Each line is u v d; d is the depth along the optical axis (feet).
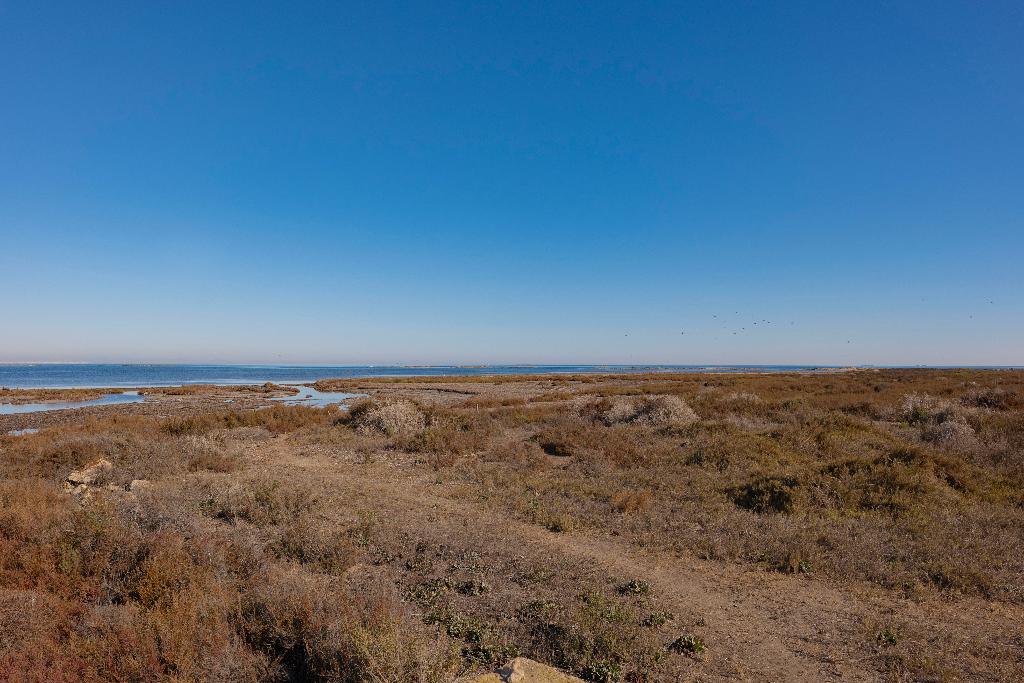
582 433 61.72
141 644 15.34
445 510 37.06
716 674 17.26
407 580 23.82
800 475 40.29
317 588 19.52
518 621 19.74
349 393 180.55
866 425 60.39
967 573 25.61
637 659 17.47
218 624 16.51
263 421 81.97
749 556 28.76
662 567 27.35
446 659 15.52
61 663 14.71
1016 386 106.83
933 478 40.27
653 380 209.97
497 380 239.50
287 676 15.57
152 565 20.95
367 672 14.24
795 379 169.89
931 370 198.39
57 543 22.81
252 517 33.27
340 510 36.09
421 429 70.03
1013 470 44.21
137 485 41.55
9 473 44.75
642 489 41.42
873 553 28.53
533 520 35.09
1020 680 17.04
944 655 18.62
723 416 73.82
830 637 20.10
